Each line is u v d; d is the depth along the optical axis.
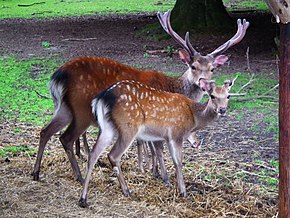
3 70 11.80
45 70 11.84
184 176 6.25
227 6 22.75
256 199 5.63
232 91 9.77
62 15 22.20
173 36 6.71
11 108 9.04
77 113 5.92
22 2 27.94
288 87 4.15
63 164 6.61
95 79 5.95
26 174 6.29
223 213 5.32
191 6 15.47
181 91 6.49
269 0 4.02
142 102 5.45
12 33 17.48
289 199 4.32
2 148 7.16
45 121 8.37
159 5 24.84
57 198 5.62
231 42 6.68
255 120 8.31
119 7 24.52
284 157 4.28
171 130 5.64
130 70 6.23
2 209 5.35
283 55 4.14
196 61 6.42
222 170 6.44
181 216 5.26
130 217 5.20
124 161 6.70
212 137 7.61
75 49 14.38
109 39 15.80
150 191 5.83
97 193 5.75
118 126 5.36
